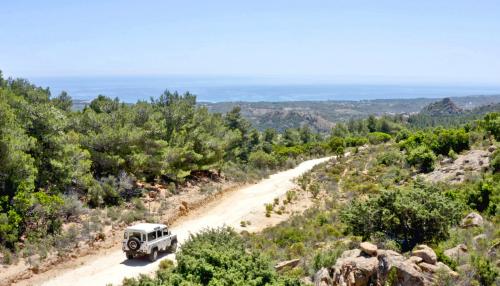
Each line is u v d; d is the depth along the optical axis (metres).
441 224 15.70
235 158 52.19
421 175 32.12
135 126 34.00
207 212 32.88
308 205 33.41
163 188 34.59
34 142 23.33
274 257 18.33
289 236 22.42
